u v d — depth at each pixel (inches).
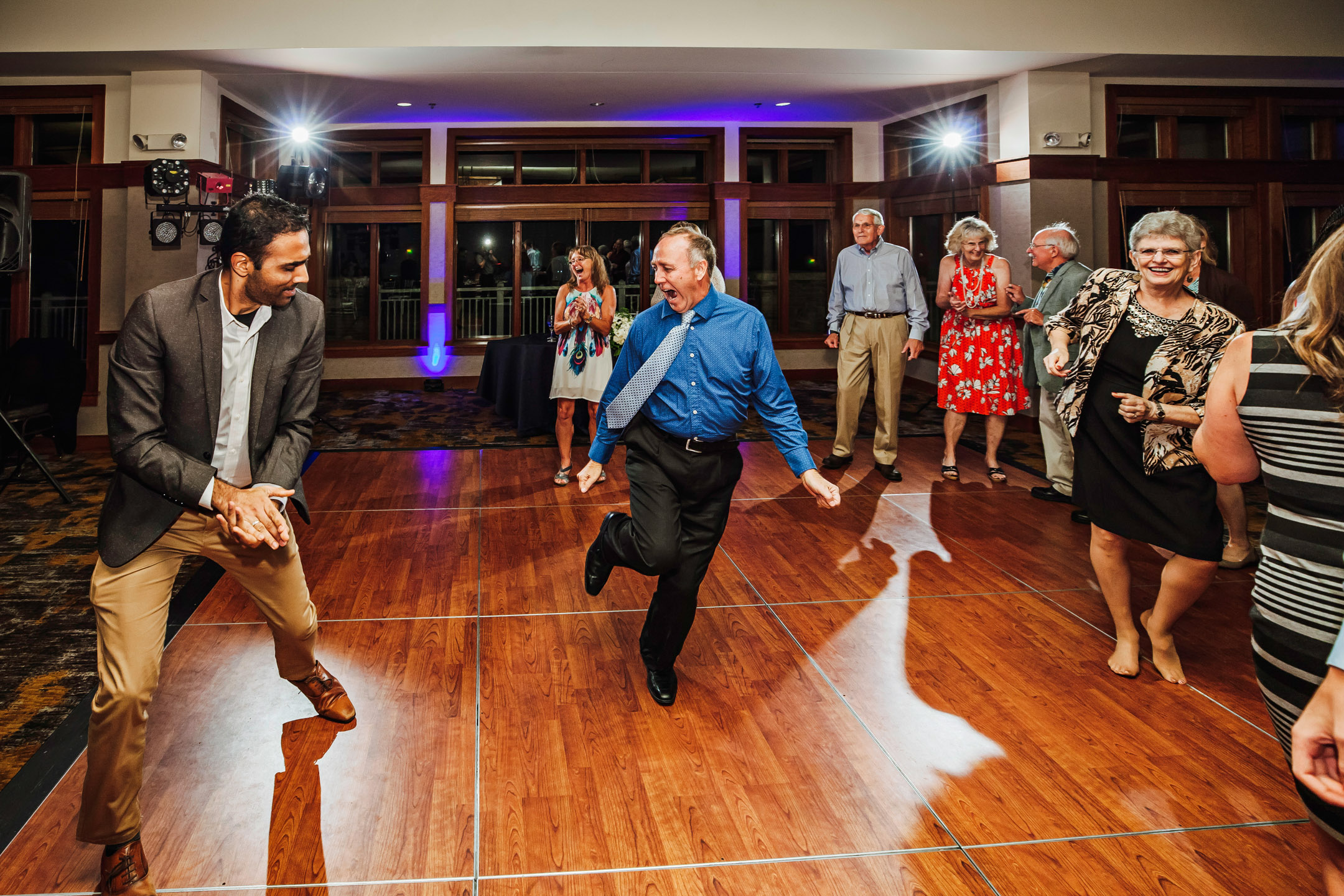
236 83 299.7
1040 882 75.8
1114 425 109.3
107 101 285.0
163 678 113.6
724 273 410.6
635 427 103.2
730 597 145.7
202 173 280.7
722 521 104.9
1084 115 297.9
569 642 127.2
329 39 254.8
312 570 157.6
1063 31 268.8
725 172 408.2
